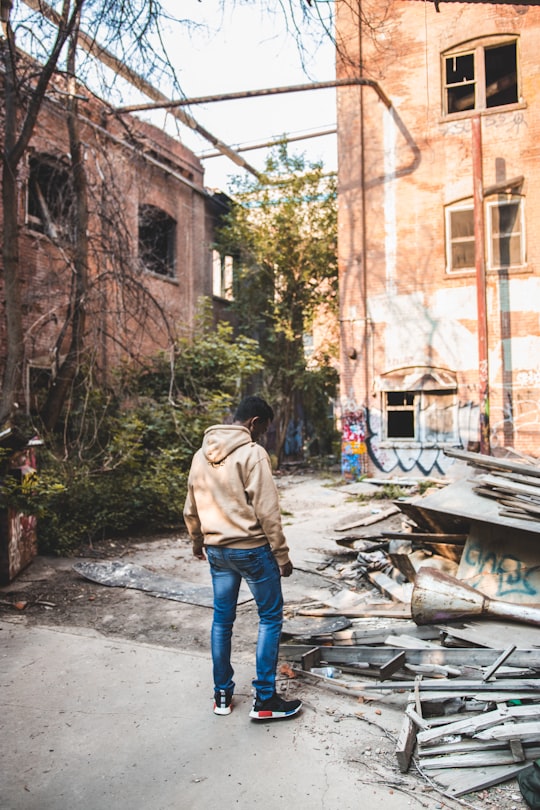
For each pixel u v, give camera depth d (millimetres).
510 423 13031
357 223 14320
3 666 3889
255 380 19297
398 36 13828
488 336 13195
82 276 10000
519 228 13117
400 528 8164
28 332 10367
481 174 12492
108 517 7953
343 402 14508
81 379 10992
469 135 13414
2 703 3371
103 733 3043
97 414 10242
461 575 4688
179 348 12180
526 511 4418
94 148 10320
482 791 2549
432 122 13703
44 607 5180
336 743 2930
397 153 14023
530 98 12922
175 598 5367
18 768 2740
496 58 13859
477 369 13375
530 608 3824
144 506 8500
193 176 17719
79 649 4188
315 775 2662
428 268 13789
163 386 11984
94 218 12133
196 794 2541
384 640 3900
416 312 13875
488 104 14414
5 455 5906
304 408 20188
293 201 16953
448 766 2680
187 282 17469
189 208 17594
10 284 7992
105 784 2617
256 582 3127
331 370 19188
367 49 13922
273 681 3145
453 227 13672
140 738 2992
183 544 7766
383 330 14188
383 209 14188
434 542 5332
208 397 11406
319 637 4090
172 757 2820
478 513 4578
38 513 6168
